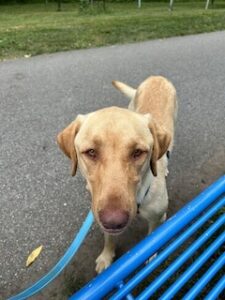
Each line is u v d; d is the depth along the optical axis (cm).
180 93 112
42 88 112
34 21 244
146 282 50
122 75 125
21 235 59
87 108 100
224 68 136
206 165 76
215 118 96
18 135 85
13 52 143
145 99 69
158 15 239
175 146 82
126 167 38
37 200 66
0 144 82
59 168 74
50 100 104
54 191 68
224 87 118
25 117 94
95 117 41
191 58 147
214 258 53
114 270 33
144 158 40
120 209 34
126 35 174
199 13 252
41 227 61
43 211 64
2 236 59
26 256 56
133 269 33
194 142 84
